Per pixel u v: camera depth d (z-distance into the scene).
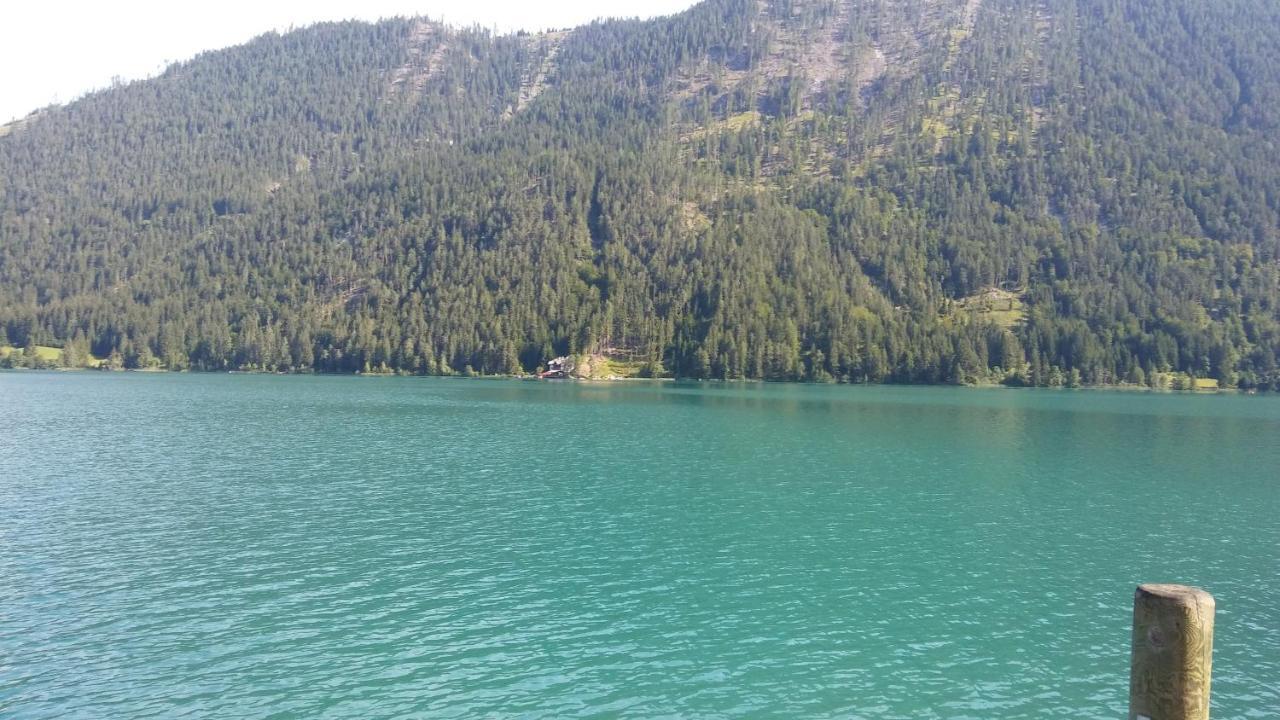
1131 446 85.81
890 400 155.75
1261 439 93.62
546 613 31.75
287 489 54.78
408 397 149.12
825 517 48.53
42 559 37.69
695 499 53.12
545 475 61.81
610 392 173.00
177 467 63.25
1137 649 10.80
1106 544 43.19
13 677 25.39
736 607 32.75
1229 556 41.09
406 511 48.56
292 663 26.80
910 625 31.06
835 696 25.11
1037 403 154.88
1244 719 23.77
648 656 27.89
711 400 150.25
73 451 71.25
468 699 24.58
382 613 31.44
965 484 60.22
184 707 23.73
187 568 36.59
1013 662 27.72
